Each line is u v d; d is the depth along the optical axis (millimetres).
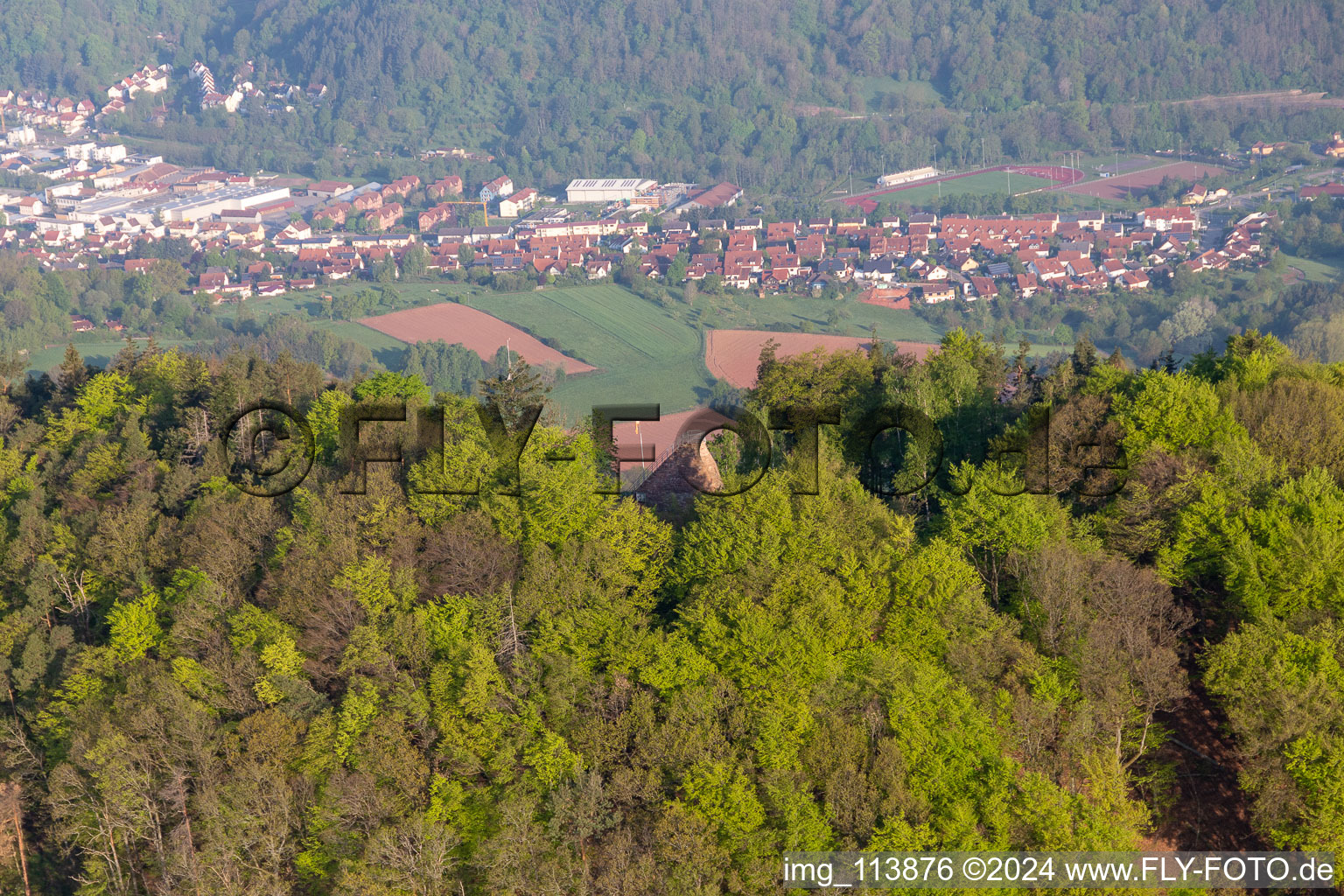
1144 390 113062
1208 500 97688
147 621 113625
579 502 110812
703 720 87750
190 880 91938
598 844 86375
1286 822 81438
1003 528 99875
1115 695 83875
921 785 82188
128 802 96562
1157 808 86250
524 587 100750
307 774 93625
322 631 102812
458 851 90000
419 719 94438
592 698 91938
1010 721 85875
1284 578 91188
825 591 93688
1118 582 92500
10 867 108500
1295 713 79500
